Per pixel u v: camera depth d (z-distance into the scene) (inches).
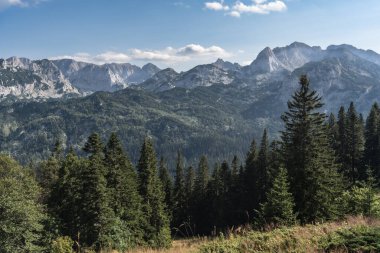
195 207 3356.3
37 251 1637.6
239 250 404.8
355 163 2918.3
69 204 1907.0
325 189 1512.1
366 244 338.0
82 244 1571.1
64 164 2171.5
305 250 354.0
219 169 3496.6
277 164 1894.7
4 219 1560.0
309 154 1631.4
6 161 2054.6
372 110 3051.2
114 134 2236.7
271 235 431.5
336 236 369.4
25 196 1818.4
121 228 1692.9
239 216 2847.0
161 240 1814.7
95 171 1740.9
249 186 2930.6
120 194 2018.9
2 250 1542.8
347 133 2940.5
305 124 1701.5
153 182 2452.0
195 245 467.2
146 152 2512.3
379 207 887.1
